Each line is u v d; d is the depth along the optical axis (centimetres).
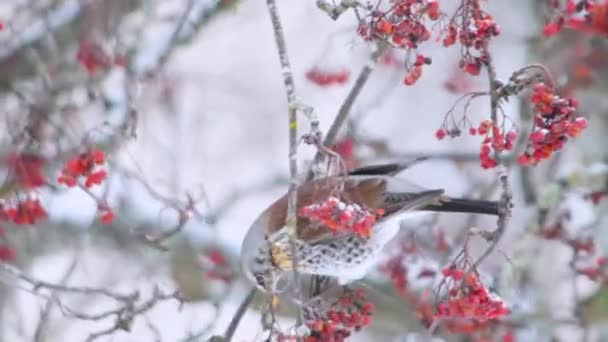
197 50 1980
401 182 1027
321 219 757
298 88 1825
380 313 1270
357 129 1223
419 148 1945
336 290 1006
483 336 1134
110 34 1141
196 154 1583
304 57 1992
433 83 1997
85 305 1333
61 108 1105
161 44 1198
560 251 1353
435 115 1986
